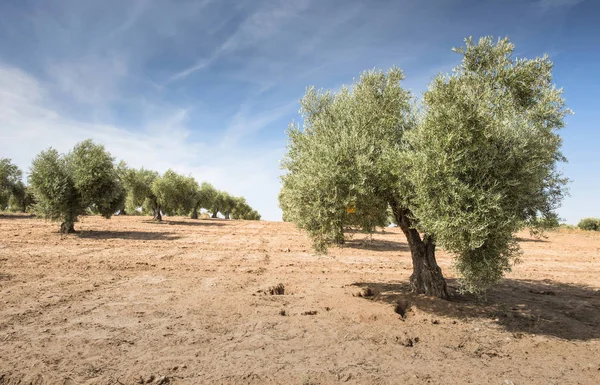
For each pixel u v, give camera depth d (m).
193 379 5.17
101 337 6.72
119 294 9.83
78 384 4.93
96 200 24.19
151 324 7.52
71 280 11.23
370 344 6.80
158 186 42.81
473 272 7.57
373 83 10.27
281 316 8.29
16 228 25.31
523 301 10.36
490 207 6.75
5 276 11.31
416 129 8.76
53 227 27.25
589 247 27.11
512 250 7.78
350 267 15.79
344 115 9.75
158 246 20.28
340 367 5.69
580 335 7.71
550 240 32.53
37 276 11.57
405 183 8.17
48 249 17.14
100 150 24.31
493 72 8.93
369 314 8.44
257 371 5.44
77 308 8.43
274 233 32.66
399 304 9.43
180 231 30.53
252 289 10.87
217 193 71.88
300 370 5.52
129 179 41.84
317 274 13.80
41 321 7.49
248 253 19.17
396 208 9.66
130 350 6.18
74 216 24.06
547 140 8.18
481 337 7.48
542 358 6.51
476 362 6.24
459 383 5.36
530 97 9.03
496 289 11.95
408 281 12.66
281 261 16.91
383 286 11.59
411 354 6.45
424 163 7.32
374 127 9.30
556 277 14.85
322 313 8.68
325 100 10.88
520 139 7.29
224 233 30.77
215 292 10.30
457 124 7.16
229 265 15.25
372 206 8.95
